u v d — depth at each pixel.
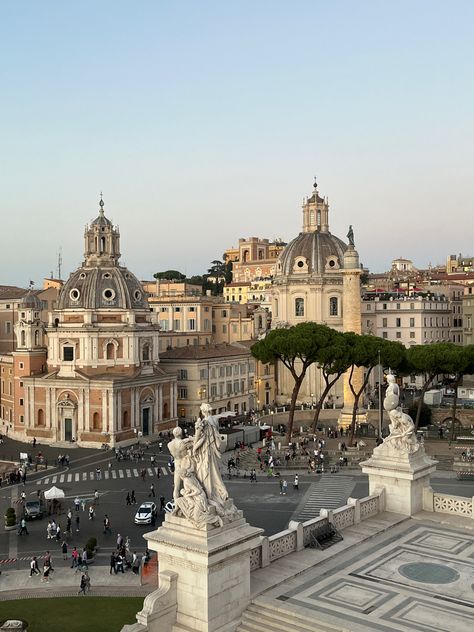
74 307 108.00
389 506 35.38
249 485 73.06
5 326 141.25
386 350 91.19
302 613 24.22
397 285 191.50
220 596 23.72
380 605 24.88
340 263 136.75
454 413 91.62
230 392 125.75
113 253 114.50
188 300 148.25
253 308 162.88
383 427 105.31
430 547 30.58
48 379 104.88
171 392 113.50
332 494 68.00
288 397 137.62
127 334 106.81
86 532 57.56
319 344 89.31
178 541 23.61
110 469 85.06
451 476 73.31
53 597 42.41
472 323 144.38
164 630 23.59
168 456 93.00
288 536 29.66
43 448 101.62
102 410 100.69
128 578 45.78
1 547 53.91
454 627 23.25
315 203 142.62
